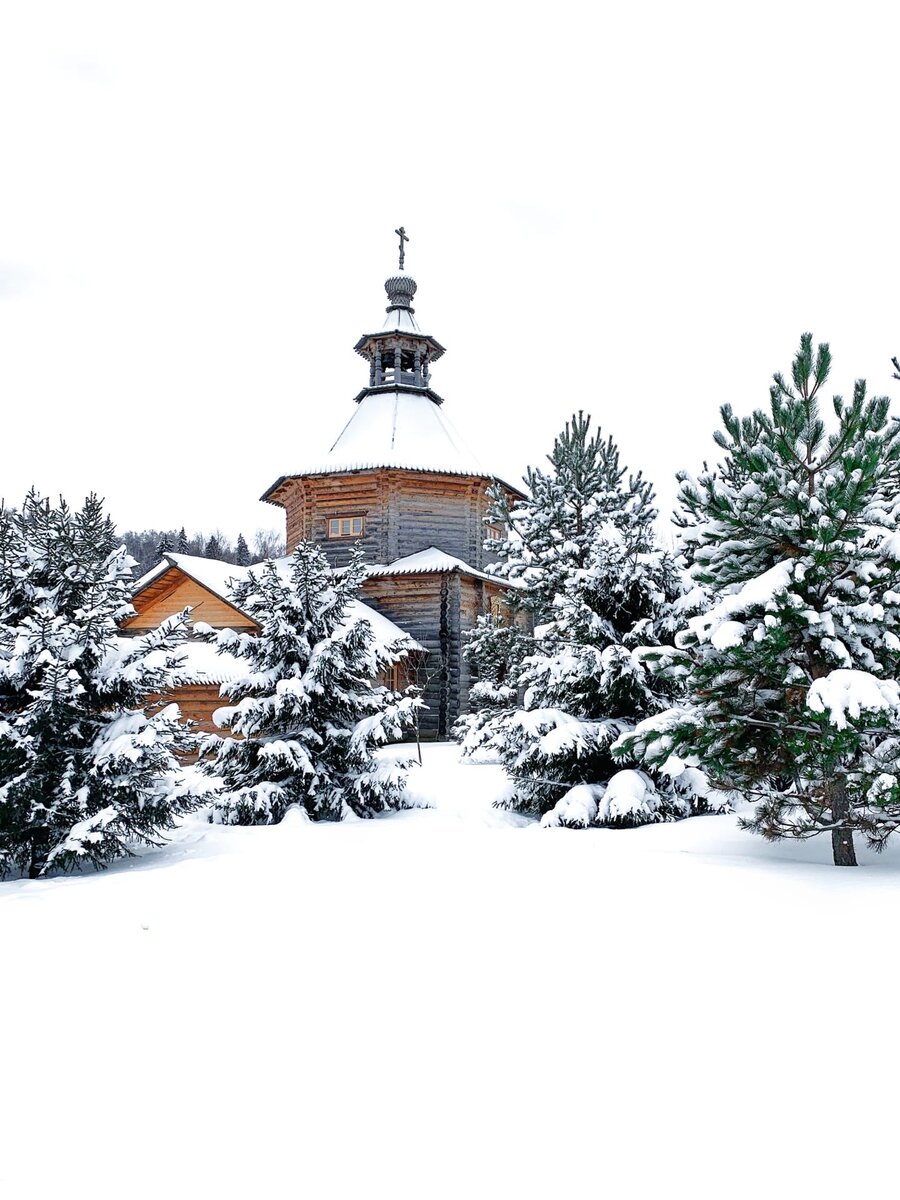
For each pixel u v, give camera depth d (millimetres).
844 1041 3943
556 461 18953
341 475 30188
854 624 8109
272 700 13938
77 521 11711
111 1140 3186
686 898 6762
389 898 7164
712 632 8031
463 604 29797
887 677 8258
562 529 18141
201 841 11805
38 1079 3748
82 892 7855
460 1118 3303
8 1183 2895
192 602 26219
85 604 11250
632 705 13125
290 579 14914
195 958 5570
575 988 4762
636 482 18656
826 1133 3137
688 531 9000
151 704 11930
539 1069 3729
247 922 6480
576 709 13695
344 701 14539
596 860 8672
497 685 22484
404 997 4695
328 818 14141
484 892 7273
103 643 11273
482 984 4875
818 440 8367
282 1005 4625
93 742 10781
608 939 5699
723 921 6027
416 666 28641
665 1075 3641
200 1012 4551
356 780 14078
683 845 9883
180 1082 3684
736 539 8680
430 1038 4102
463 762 20219
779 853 9258
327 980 5031
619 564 13086
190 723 12000
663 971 5008
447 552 30766
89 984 5090
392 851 9797
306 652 14367
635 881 7488
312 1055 3938
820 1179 2838
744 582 8859
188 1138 3191
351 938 5930
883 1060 3732
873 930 5652
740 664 8234
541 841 10305
